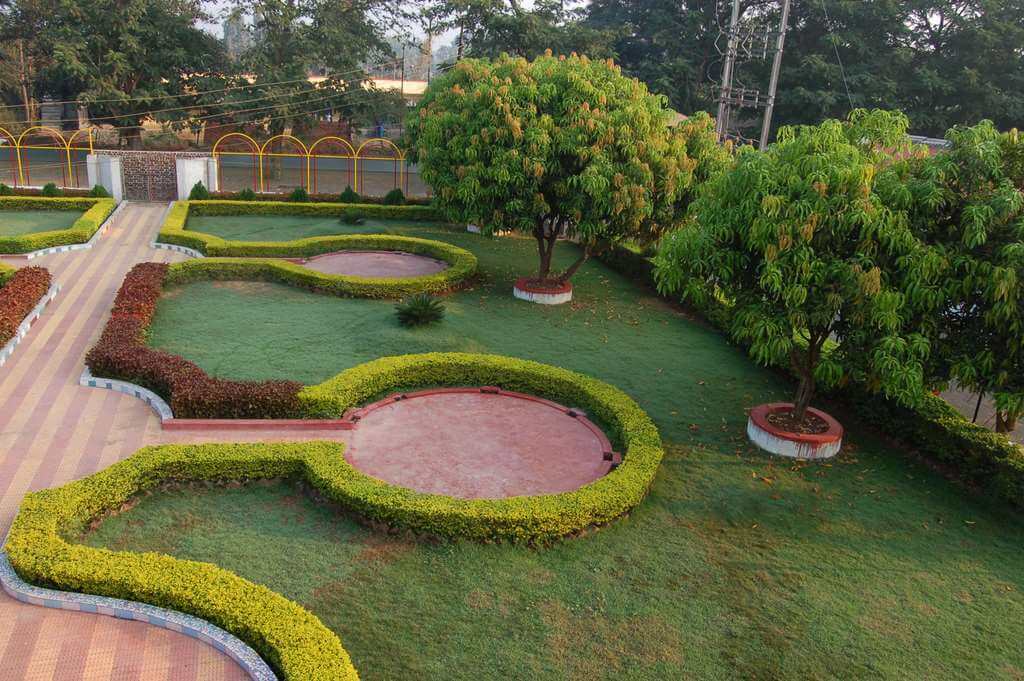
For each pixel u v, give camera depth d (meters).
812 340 11.88
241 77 43.41
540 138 17.62
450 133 19.31
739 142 40.81
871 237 10.09
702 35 46.09
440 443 11.98
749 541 9.83
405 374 13.93
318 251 24.59
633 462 10.96
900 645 8.04
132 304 16.41
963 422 12.05
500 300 20.23
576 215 18.08
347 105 44.75
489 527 9.30
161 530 9.34
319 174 46.97
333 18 43.84
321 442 11.05
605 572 8.98
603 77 19.02
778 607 8.55
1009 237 9.72
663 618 8.25
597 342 17.25
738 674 7.51
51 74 43.91
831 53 41.38
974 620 8.51
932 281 10.01
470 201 18.47
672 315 19.70
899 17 40.41
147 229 27.19
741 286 11.58
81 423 11.88
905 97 40.84
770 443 12.23
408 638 7.70
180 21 42.50
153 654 7.08
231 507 9.94
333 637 7.13
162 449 10.48
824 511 10.65
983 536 10.21
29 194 31.16
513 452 11.81
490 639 7.77
